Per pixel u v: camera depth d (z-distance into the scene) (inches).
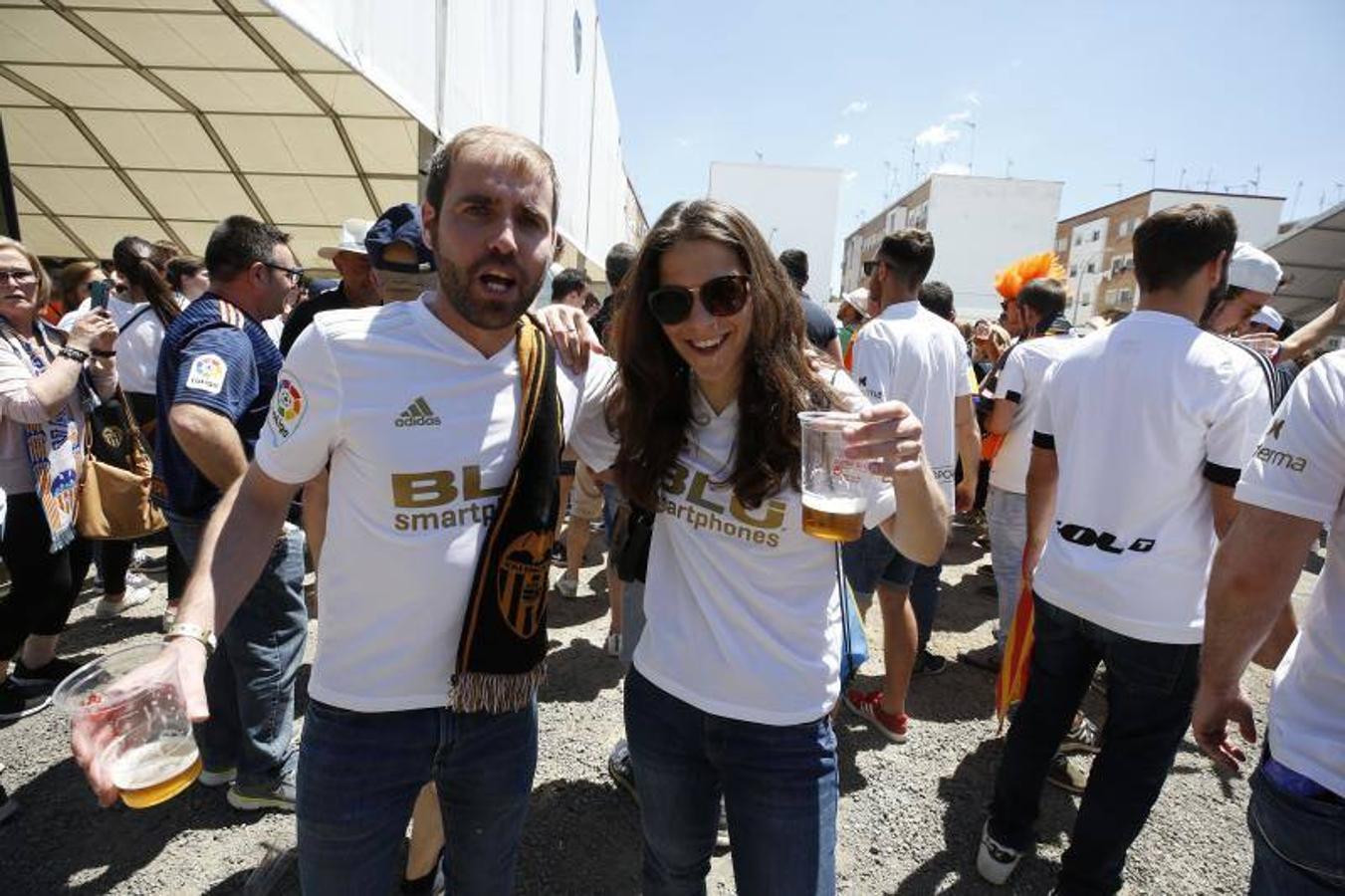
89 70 200.4
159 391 84.3
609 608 168.1
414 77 163.2
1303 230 357.1
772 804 54.6
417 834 77.9
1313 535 45.6
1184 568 71.8
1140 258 76.3
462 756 56.8
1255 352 70.7
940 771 111.3
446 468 51.6
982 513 243.6
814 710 55.4
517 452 54.9
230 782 97.4
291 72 197.3
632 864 89.9
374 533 51.1
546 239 51.9
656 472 58.9
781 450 53.2
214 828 90.4
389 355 50.5
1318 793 44.1
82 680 46.2
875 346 112.3
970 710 129.8
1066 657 82.2
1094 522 76.6
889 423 48.2
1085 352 79.9
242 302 85.7
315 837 53.3
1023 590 95.8
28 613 112.2
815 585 56.7
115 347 143.3
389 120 232.1
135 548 183.9
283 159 266.7
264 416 86.4
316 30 112.1
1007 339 209.9
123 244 149.9
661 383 57.9
